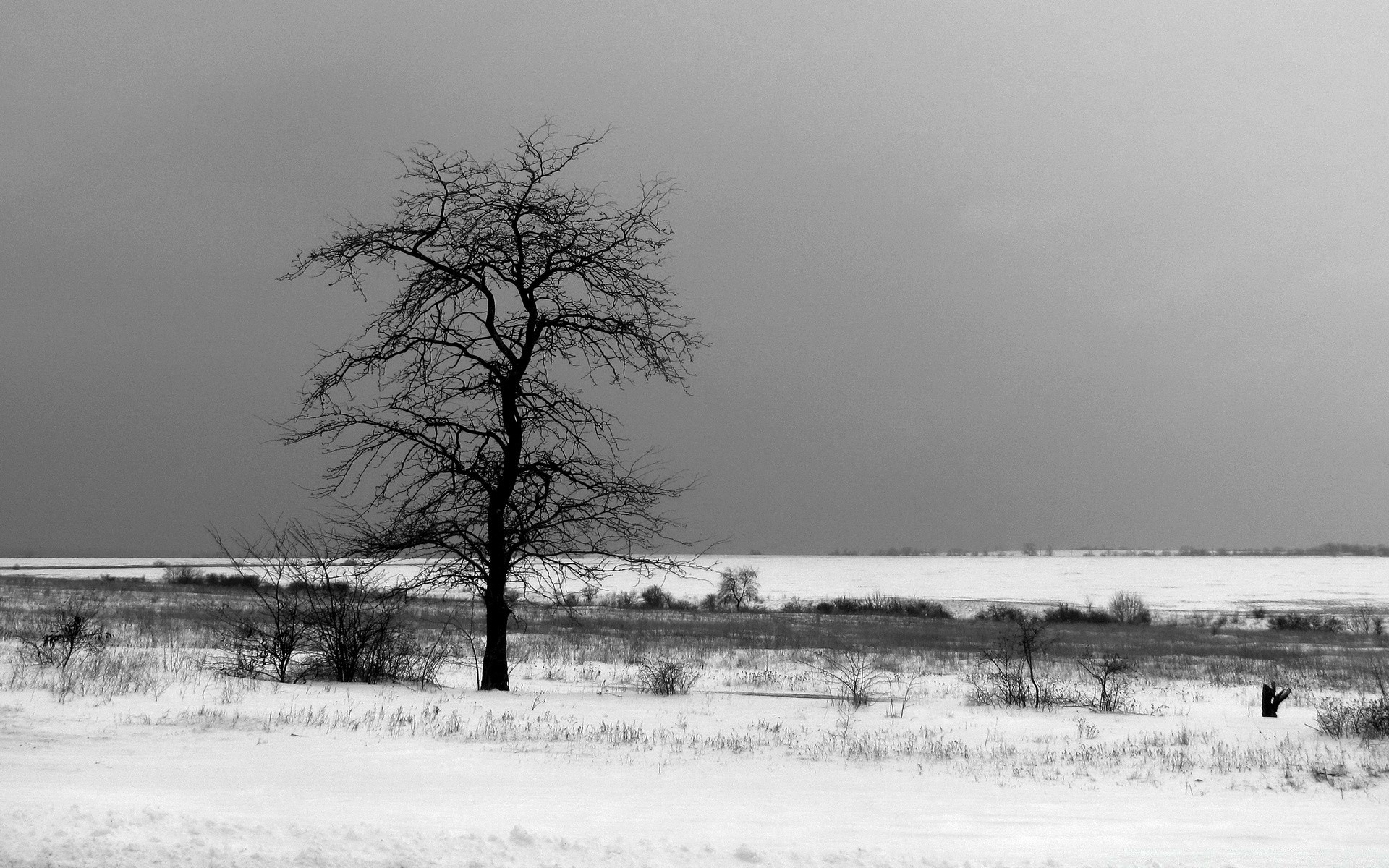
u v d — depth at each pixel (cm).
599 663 2689
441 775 1025
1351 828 891
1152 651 3725
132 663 1894
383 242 1862
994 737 1492
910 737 1458
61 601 4119
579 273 1927
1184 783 1127
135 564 13612
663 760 1175
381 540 1861
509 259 1902
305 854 635
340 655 1902
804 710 1775
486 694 1806
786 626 4784
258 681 1778
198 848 636
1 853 606
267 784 938
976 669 2814
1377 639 4897
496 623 1905
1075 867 700
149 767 1001
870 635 4259
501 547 1900
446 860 638
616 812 863
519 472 1898
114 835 654
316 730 1290
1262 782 1139
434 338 1884
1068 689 2280
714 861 665
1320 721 1606
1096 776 1157
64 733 1175
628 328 1914
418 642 2620
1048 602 9338
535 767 1095
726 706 1805
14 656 1969
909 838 799
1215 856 762
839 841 772
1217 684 2545
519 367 1905
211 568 10244
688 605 7200
